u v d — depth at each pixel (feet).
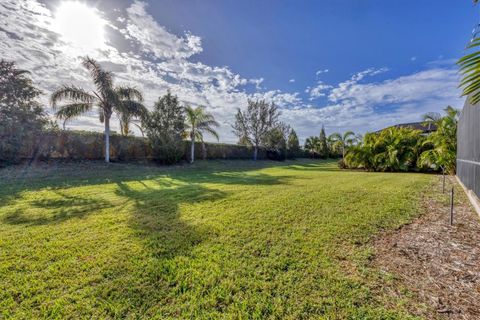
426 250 9.27
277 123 86.99
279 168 57.21
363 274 7.52
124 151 44.86
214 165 57.98
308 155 119.85
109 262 8.34
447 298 6.32
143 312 5.92
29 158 33.37
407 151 47.57
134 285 7.02
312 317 5.71
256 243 9.96
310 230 11.45
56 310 5.97
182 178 32.71
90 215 14.01
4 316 5.77
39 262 8.31
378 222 12.66
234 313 5.89
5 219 13.10
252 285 6.98
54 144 35.81
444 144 39.14
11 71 32.14
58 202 17.21
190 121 55.57
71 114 36.42
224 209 15.40
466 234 10.96
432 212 14.75
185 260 8.50
